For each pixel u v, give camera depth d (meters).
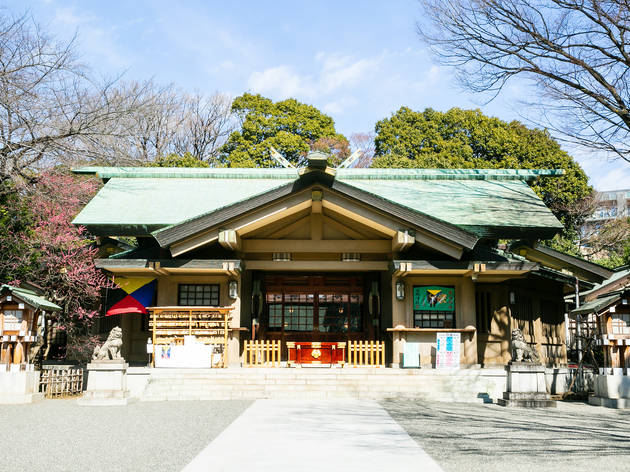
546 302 17.47
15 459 6.47
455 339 13.73
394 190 18.08
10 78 14.51
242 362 15.19
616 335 12.01
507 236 15.28
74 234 16.41
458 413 10.25
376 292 16.22
